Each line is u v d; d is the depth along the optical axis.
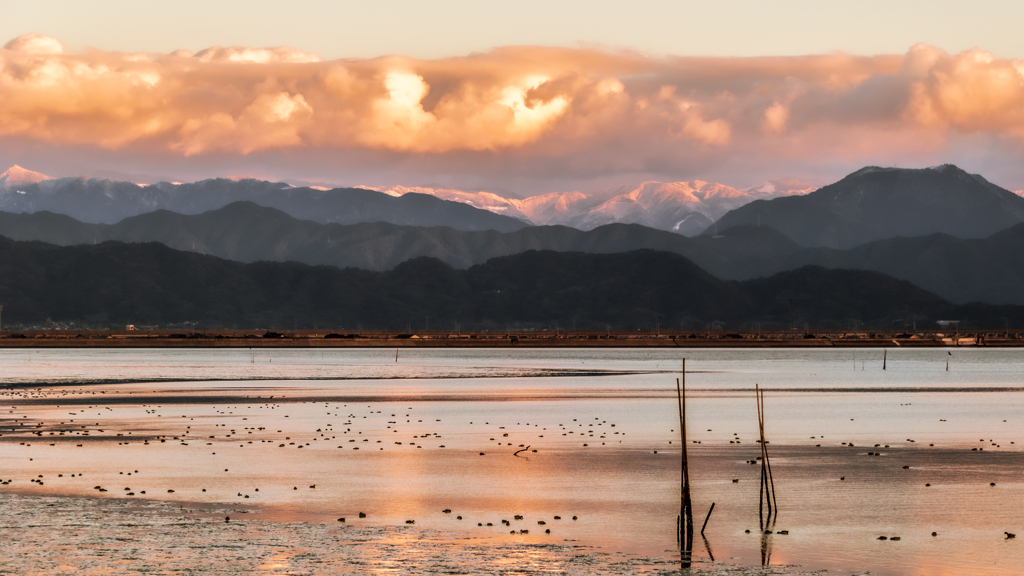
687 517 42.38
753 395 130.88
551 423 89.19
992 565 38.84
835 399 123.50
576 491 53.28
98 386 147.75
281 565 37.97
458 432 81.06
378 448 70.00
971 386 155.12
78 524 44.19
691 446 71.88
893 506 49.28
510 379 172.50
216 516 46.22
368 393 131.62
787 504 50.06
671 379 174.00
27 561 38.22
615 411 103.00
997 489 54.06
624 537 42.97
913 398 125.69
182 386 147.75
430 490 53.28
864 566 38.69
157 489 52.81
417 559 38.97
